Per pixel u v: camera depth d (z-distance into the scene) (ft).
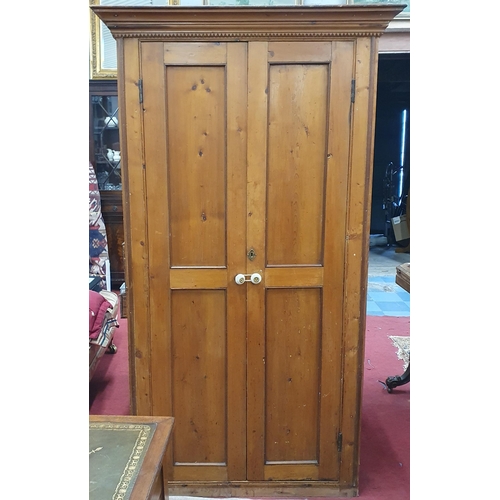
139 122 5.18
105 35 12.94
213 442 5.84
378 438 7.35
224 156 5.28
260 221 5.35
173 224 5.41
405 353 10.46
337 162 5.25
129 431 4.22
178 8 4.81
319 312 5.57
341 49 5.04
